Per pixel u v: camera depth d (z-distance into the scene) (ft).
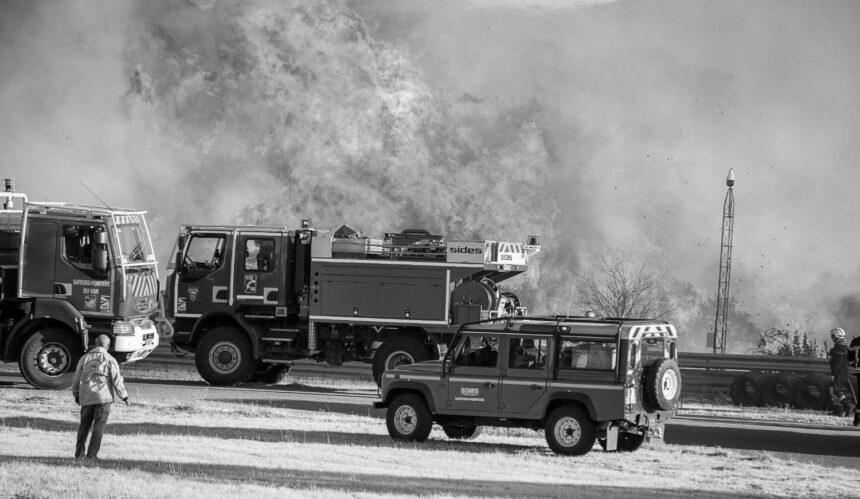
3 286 84.99
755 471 55.16
